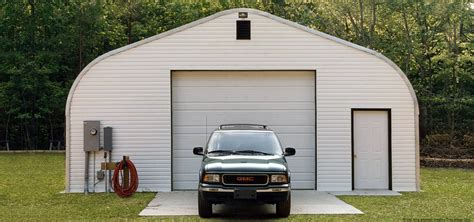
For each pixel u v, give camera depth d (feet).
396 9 113.70
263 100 56.44
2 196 52.65
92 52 131.44
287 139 56.44
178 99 56.29
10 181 65.57
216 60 55.57
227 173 39.37
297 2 135.95
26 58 125.39
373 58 55.72
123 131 55.21
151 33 132.77
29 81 122.72
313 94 56.44
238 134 44.96
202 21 55.52
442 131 113.29
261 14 55.67
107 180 54.65
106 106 55.16
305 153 56.44
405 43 115.24
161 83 55.47
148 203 47.85
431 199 50.42
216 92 56.44
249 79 56.44
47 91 125.39
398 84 55.77
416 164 55.83
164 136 55.36
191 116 56.34
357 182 56.13
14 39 126.62
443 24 112.78
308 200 49.32
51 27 127.13
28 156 106.83
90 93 55.16
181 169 56.18
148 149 55.36
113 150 55.16
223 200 39.27
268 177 39.45
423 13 112.78
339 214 42.06
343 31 123.24
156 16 135.03
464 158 98.94
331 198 50.52
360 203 47.70
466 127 113.19
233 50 55.57
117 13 132.26
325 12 123.85
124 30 133.18
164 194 53.26
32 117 124.36
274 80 56.54
